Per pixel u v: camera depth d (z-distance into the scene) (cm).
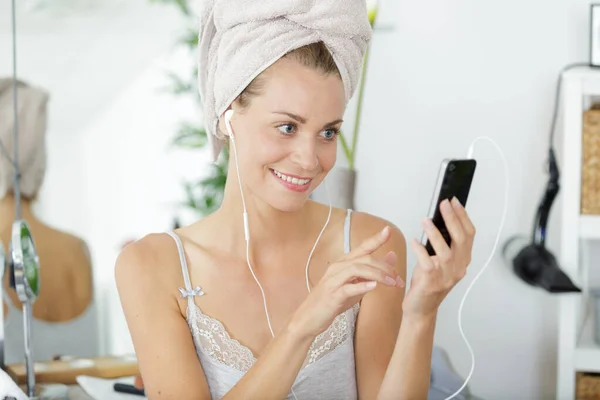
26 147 193
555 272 181
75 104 196
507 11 201
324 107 102
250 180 107
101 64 199
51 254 195
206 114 117
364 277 94
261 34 103
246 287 117
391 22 202
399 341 107
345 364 116
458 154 205
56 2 194
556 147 203
